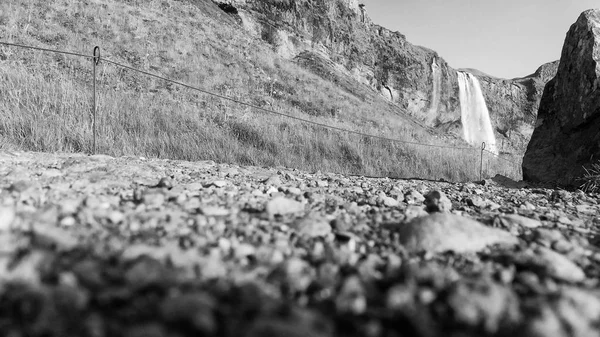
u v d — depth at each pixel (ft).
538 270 4.09
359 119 56.75
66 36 43.06
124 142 21.07
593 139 18.15
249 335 2.13
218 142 26.11
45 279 2.84
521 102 171.12
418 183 18.53
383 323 2.61
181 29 60.59
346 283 3.08
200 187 8.86
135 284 2.77
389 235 5.41
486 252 4.76
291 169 23.06
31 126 18.56
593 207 11.23
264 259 3.88
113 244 3.80
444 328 2.59
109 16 53.52
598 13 20.56
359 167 29.14
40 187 6.98
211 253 3.86
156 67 45.03
